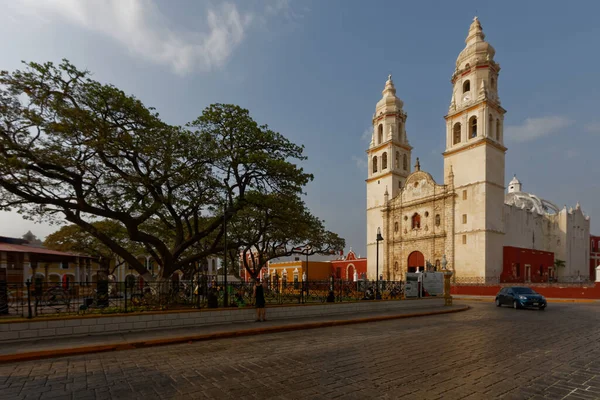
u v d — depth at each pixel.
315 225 30.05
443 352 8.87
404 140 54.00
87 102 14.20
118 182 15.93
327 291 18.98
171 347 10.21
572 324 13.90
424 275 27.67
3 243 18.25
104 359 8.71
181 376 7.01
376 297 21.23
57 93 13.38
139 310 13.40
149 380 6.78
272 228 25.33
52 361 8.55
